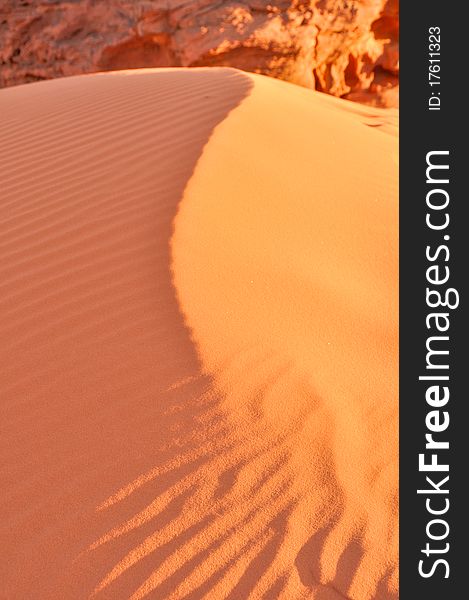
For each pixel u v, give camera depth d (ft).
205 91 24.71
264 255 15.78
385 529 10.55
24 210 18.22
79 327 13.53
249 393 12.10
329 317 14.39
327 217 18.19
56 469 11.21
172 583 9.90
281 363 12.74
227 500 10.73
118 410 11.90
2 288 15.07
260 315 13.87
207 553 10.17
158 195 17.52
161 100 24.41
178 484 10.91
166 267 14.70
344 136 23.72
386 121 33.96
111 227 16.52
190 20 44.98
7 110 26.76
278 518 10.55
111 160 20.08
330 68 46.96
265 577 9.93
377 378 13.11
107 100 25.46
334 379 12.78
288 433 11.59
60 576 10.05
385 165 22.56
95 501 10.78
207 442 11.41
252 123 21.62
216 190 17.60
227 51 44.68
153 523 10.50
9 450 11.56
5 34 48.93
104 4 46.91
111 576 10.00
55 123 23.89
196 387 12.13
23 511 10.76
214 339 13.00
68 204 18.03
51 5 47.70
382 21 47.52
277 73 45.44
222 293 14.21
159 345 12.88
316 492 10.89
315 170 20.36
